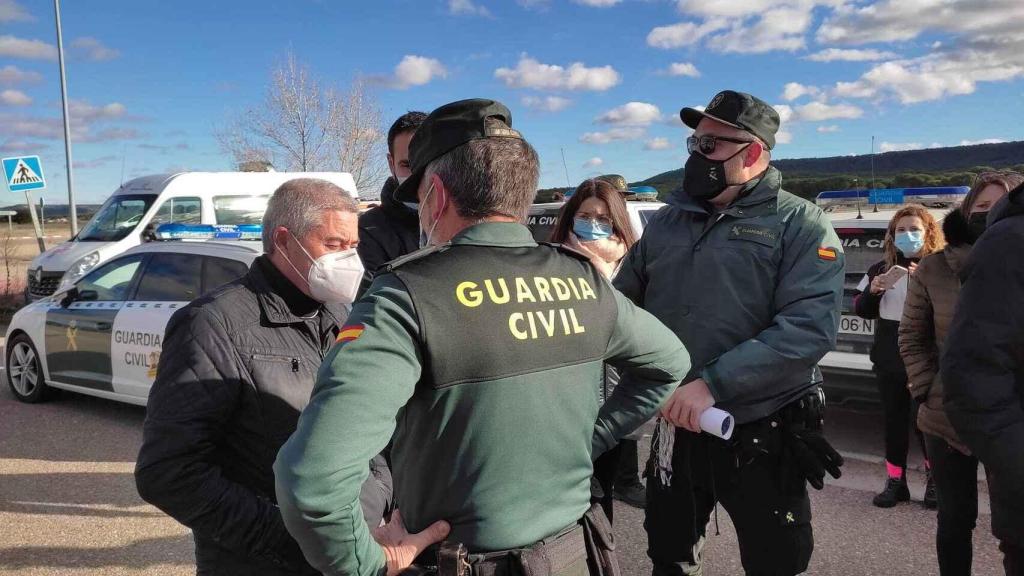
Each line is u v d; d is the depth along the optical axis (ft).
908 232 13.51
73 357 20.49
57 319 20.84
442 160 4.65
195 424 5.72
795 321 7.56
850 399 16.87
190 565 11.65
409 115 8.95
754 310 8.00
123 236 31.89
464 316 4.16
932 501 13.51
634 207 20.04
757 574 8.08
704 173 8.16
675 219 8.80
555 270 4.74
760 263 7.94
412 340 4.07
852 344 16.70
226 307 6.09
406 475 4.45
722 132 8.01
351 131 64.90
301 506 3.76
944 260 9.60
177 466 5.63
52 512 13.69
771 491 7.88
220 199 34.09
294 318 6.36
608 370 8.03
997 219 6.32
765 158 8.18
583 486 4.84
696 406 7.36
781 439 7.85
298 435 3.87
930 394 9.18
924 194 17.88
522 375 4.32
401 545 4.23
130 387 19.11
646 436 12.73
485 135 4.63
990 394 6.10
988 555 11.51
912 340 9.70
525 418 4.34
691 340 8.23
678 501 8.52
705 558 11.87
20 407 21.33
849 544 12.14
